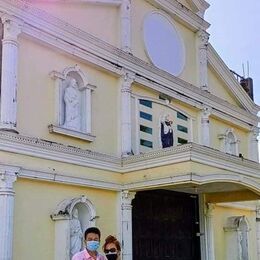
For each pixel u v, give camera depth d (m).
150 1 19.81
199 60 22.25
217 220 21.94
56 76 14.97
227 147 23.45
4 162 12.95
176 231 19.42
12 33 13.77
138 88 18.44
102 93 16.83
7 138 13.08
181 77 21.08
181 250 19.50
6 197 12.75
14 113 13.43
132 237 17.08
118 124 17.23
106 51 16.89
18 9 13.98
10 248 12.61
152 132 18.69
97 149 16.22
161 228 18.59
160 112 19.34
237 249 22.09
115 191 16.42
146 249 17.64
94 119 16.31
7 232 12.58
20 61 14.13
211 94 22.06
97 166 15.77
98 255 7.50
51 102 14.84
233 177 16.30
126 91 17.48
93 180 15.49
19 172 13.23
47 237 13.90
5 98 13.31
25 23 14.18
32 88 14.34
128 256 16.11
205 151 15.27
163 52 20.16
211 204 21.00
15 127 13.41
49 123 14.64
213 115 22.47
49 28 14.91
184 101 20.44
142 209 17.80
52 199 14.28
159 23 20.25
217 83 23.62
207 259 20.47
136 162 16.22
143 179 15.92
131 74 17.77
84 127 15.83
